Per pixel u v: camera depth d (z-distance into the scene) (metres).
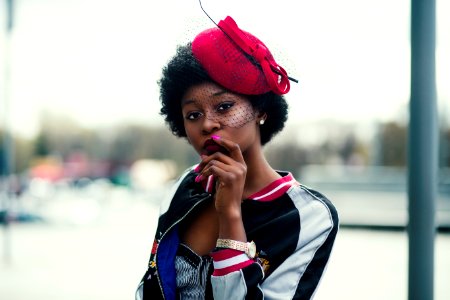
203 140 1.49
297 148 35.78
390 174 24.73
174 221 1.56
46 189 32.44
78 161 63.94
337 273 8.41
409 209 2.21
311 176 23.80
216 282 1.39
